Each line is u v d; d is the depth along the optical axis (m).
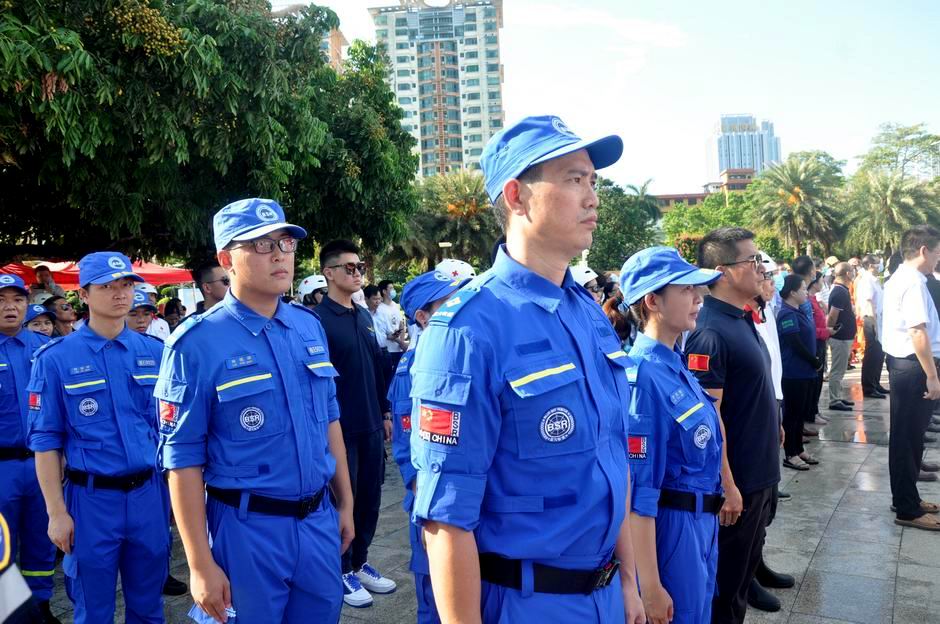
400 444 3.13
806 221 45.56
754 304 4.81
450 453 1.51
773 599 3.68
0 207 7.61
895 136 59.62
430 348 1.59
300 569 2.40
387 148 9.93
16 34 5.05
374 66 10.95
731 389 3.05
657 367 2.52
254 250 2.45
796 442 6.47
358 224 10.07
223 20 6.50
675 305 2.54
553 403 1.56
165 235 8.47
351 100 10.44
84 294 3.48
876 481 5.97
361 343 4.21
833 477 6.13
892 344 4.85
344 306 4.25
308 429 2.50
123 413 3.36
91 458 3.26
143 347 3.55
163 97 6.25
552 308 1.63
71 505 3.28
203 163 7.30
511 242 1.73
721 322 3.09
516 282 1.66
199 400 2.35
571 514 1.57
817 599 3.79
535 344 1.59
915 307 4.65
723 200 76.25
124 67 5.95
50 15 5.59
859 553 4.42
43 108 5.25
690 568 2.54
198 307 5.23
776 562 4.32
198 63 6.11
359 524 4.05
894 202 42.94
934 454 6.75
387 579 4.19
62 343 3.40
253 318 2.50
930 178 52.88
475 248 36.72
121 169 6.46
